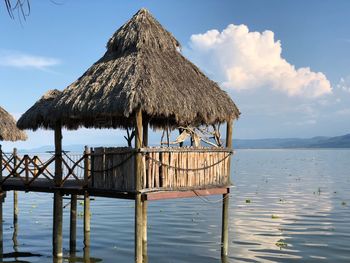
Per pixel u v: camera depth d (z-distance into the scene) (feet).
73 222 64.08
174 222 84.53
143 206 64.49
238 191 136.87
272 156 527.81
